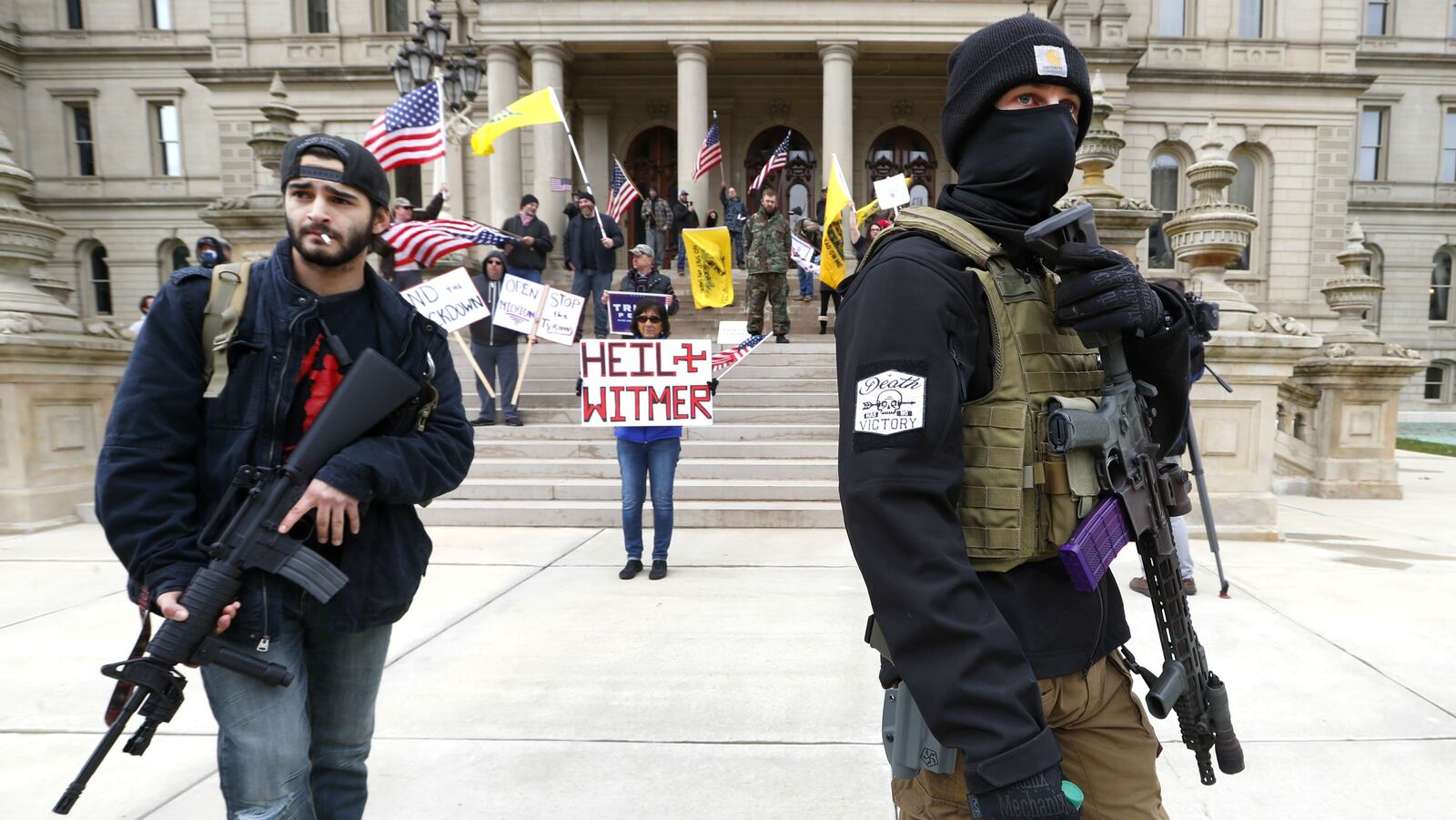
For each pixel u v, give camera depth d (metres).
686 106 19.41
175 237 30.17
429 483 1.86
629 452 5.15
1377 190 31.69
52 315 7.16
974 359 1.26
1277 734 2.95
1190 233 7.15
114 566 5.65
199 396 1.71
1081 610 1.35
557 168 19.44
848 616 4.36
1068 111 1.41
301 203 1.74
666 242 20.78
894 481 1.13
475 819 2.47
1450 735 2.94
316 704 1.95
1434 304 32.84
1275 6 24.81
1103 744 1.46
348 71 24.16
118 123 30.08
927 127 23.67
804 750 2.89
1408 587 4.88
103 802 2.59
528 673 3.60
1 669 3.70
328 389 1.80
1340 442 9.09
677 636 4.05
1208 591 4.80
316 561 1.67
